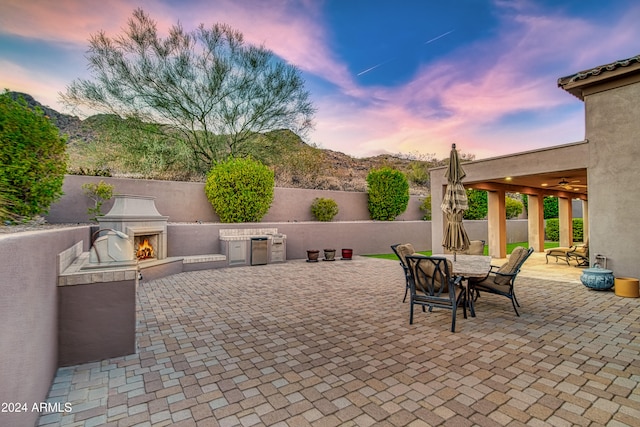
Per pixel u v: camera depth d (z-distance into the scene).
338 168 27.66
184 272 8.59
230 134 14.80
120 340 3.36
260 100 14.58
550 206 20.17
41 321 2.33
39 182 5.26
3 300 1.59
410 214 17.22
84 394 2.60
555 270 8.85
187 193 11.05
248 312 5.00
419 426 2.18
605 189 6.77
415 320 4.59
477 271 4.48
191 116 13.59
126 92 11.98
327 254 11.11
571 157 7.42
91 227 7.28
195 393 2.63
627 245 6.44
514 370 3.02
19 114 5.00
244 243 9.78
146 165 12.22
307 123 15.84
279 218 13.15
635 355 3.35
